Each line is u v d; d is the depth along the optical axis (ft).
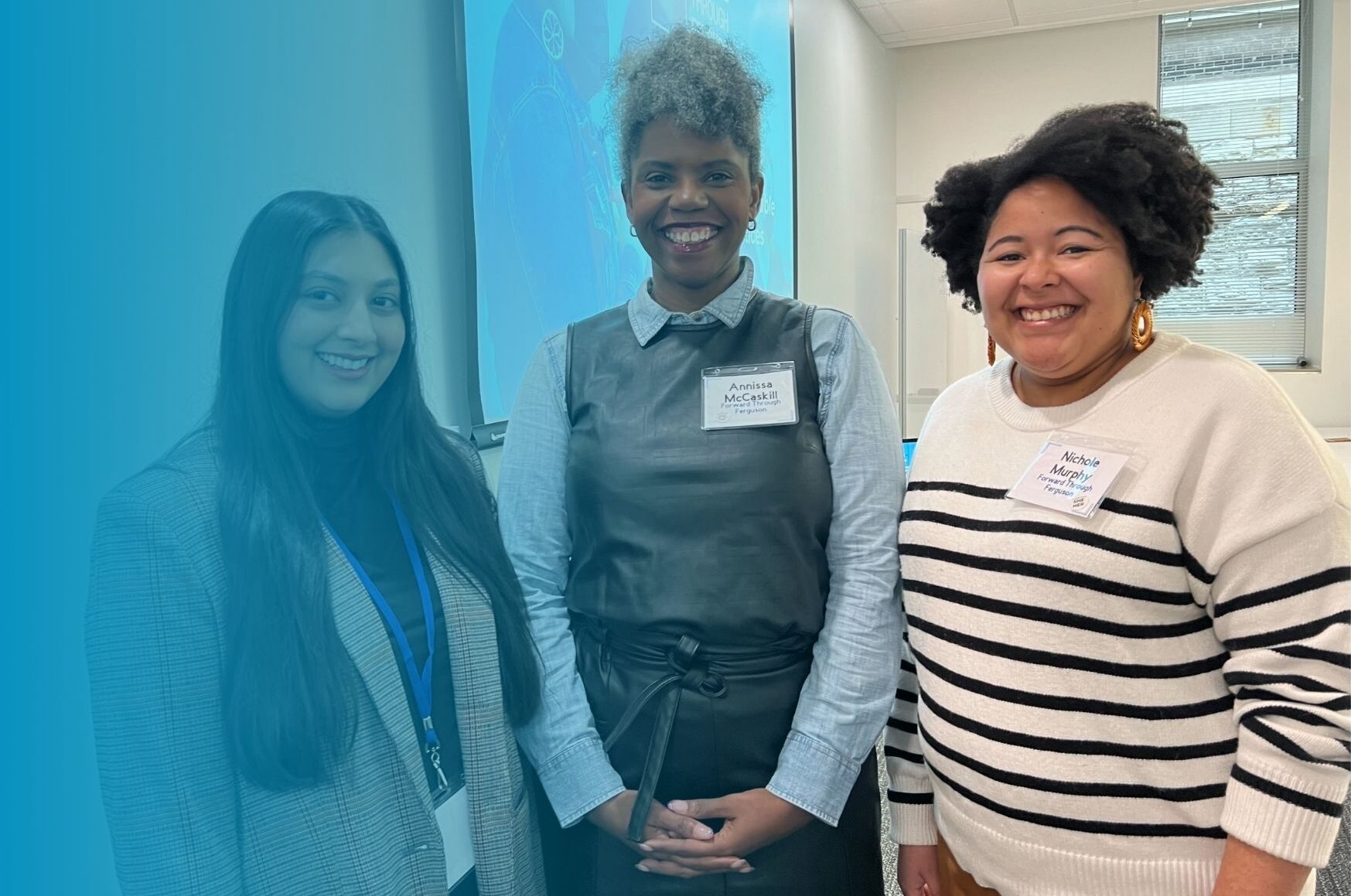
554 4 5.60
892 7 15.79
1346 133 16.85
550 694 3.59
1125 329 3.08
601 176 6.13
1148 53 17.75
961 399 3.48
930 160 18.99
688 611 3.44
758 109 3.63
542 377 3.87
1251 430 2.71
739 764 3.50
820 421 3.64
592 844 3.78
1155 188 2.86
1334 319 17.19
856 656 3.51
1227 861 2.77
